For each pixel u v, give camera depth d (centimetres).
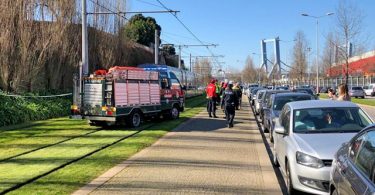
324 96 5847
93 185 817
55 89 2725
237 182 845
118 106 1750
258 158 1099
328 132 836
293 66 7462
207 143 1356
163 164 1015
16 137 1518
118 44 3509
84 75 1841
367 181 443
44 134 1603
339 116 889
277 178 896
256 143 1364
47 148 1271
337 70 5669
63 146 1306
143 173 919
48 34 2569
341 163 556
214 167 984
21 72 2392
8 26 2347
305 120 880
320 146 743
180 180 857
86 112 1784
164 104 2108
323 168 702
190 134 1585
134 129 1762
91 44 3167
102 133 1630
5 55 2331
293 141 794
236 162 1045
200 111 2841
